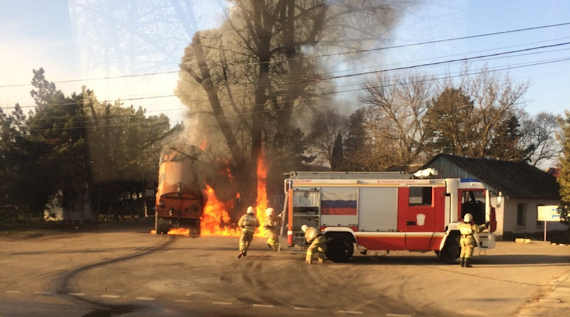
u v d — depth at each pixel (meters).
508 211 28.31
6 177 26.64
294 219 14.10
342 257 13.86
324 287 9.90
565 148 23.95
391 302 8.57
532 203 30.52
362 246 13.93
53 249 15.99
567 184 23.31
